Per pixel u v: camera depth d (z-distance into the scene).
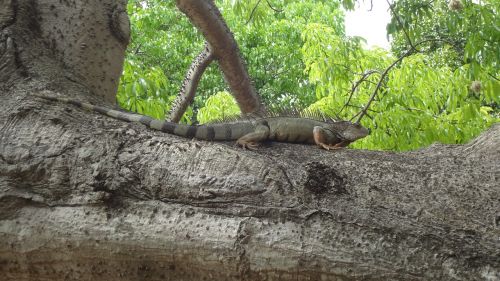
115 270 2.67
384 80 8.48
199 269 2.57
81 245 2.66
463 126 8.28
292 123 3.84
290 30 14.48
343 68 8.59
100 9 4.08
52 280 2.78
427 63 8.81
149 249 2.60
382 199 2.59
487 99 7.87
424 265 2.38
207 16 6.25
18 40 3.57
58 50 3.79
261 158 2.76
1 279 2.86
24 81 3.35
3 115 3.02
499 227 2.46
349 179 2.68
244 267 2.50
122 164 2.77
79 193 2.73
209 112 9.46
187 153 2.80
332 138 3.97
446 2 8.04
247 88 6.89
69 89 3.48
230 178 2.67
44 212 2.74
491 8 8.03
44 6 3.85
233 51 6.62
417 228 2.47
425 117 8.20
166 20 12.36
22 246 2.73
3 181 2.79
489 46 7.53
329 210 2.54
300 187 2.63
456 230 2.46
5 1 3.69
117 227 2.64
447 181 2.66
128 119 3.28
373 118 8.32
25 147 2.86
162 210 2.65
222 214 2.59
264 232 2.51
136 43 12.20
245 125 3.71
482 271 2.35
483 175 2.69
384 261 2.40
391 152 3.05
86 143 2.86
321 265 2.43
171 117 6.87
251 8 9.02
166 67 13.64
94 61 3.94
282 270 2.46
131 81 7.59
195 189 2.66
